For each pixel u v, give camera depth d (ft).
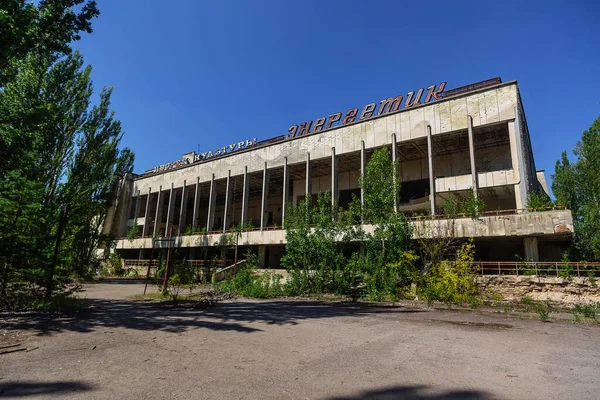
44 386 14.29
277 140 135.23
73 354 19.58
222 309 42.60
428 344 23.47
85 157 101.04
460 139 101.14
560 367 17.94
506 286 59.77
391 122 103.91
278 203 170.60
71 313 34.86
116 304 45.01
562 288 55.31
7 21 33.37
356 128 110.52
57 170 82.89
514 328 30.76
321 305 50.24
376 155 70.23
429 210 103.76
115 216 176.35
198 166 153.99
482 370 17.29
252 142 143.95
